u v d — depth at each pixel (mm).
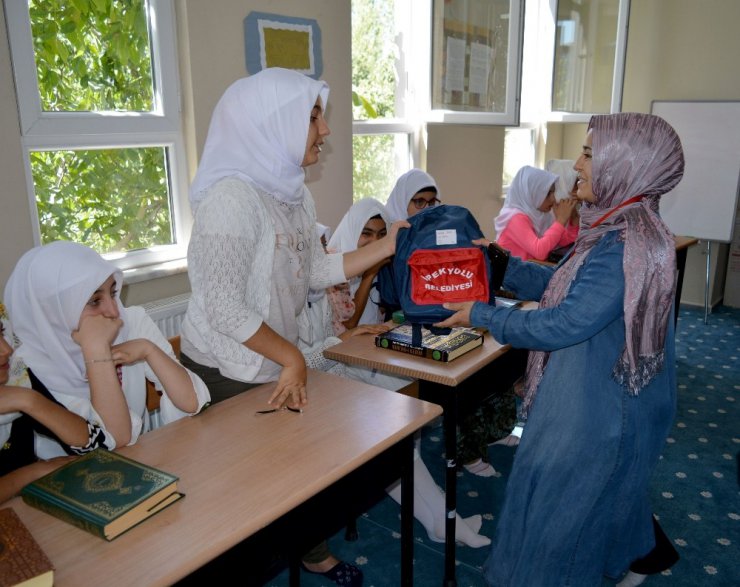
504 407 2439
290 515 1143
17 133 1926
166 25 2283
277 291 1490
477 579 1899
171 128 2369
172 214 2479
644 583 1877
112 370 1327
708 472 2484
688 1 4367
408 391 2023
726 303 4797
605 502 1436
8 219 1939
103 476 1099
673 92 4531
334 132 2941
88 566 922
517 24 3242
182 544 969
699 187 4402
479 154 3967
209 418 1386
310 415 1391
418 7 3424
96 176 2211
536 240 3352
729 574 1913
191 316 1523
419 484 1999
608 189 1399
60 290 1306
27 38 1909
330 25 2803
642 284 1313
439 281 1719
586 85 4609
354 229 2318
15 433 1296
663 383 1460
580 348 1422
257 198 1398
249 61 2496
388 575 1934
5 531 956
